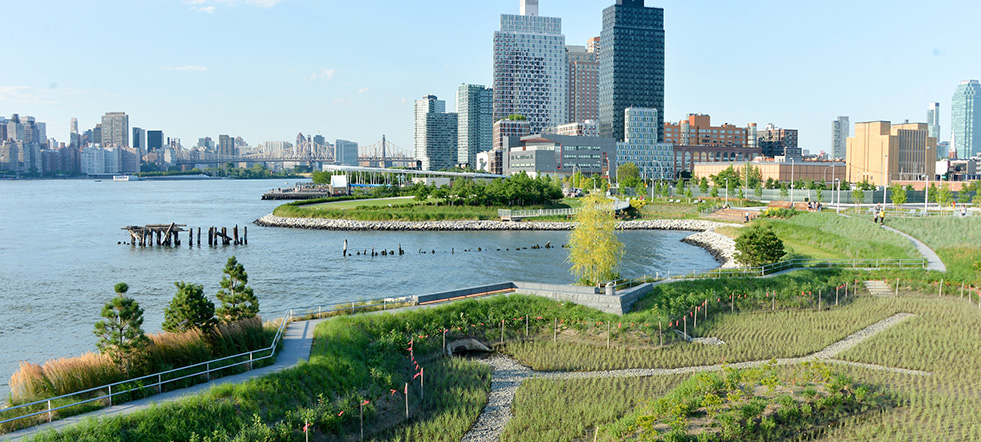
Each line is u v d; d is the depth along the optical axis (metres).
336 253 117.50
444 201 183.00
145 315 72.88
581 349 55.47
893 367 50.19
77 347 60.84
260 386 39.03
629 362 52.28
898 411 41.53
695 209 173.25
